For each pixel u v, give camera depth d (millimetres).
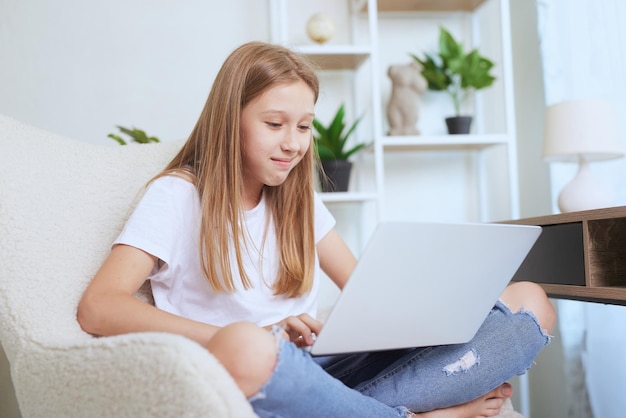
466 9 2557
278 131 1145
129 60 2475
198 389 754
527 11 2492
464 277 979
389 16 2584
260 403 841
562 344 2217
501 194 2598
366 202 2547
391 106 2434
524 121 2541
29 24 2434
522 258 1059
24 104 2428
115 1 2471
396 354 1137
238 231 1181
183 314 1178
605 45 2051
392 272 884
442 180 2604
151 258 1099
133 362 807
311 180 1276
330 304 2482
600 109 1910
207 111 1211
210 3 2506
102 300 1018
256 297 1195
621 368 1938
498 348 1107
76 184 1191
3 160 1107
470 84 2400
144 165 1303
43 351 952
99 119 2459
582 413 2098
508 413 1144
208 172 1168
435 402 1075
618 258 1494
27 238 1063
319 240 1375
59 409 929
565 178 2266
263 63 1148
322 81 2545
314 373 866
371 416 929
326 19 2336
